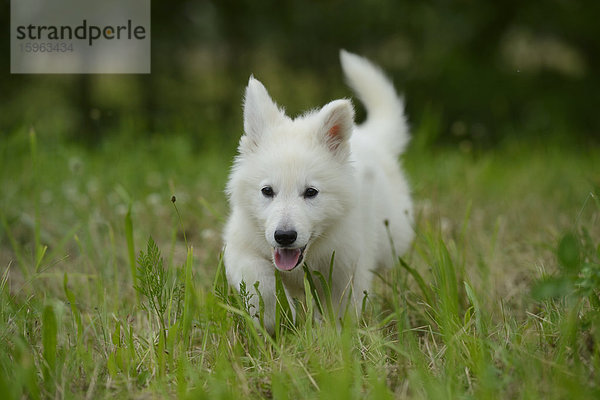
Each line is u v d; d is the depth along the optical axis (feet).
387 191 20.03
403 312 15.76
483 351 13.39
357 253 17.60
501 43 57.41
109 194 28.60
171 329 14.43
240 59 55.62
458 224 25.00
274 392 12.41
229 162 35.42
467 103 56.08
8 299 16.49
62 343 15.67
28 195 28.73
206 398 12.23
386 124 22.90
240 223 17.52
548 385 12.37
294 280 18.10
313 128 17.54
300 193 16.74
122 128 42.88
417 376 12.88
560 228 24.49
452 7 56.18
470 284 17.25
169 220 26.48
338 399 11.51
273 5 55.36
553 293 13.84
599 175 30.50
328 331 14.89
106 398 12.76
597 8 55.47
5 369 13.50
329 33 56.29
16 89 50.83
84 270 21.34
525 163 40.75
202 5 54.08
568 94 55.47
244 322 15.74
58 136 36.76
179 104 53.16
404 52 57.62
